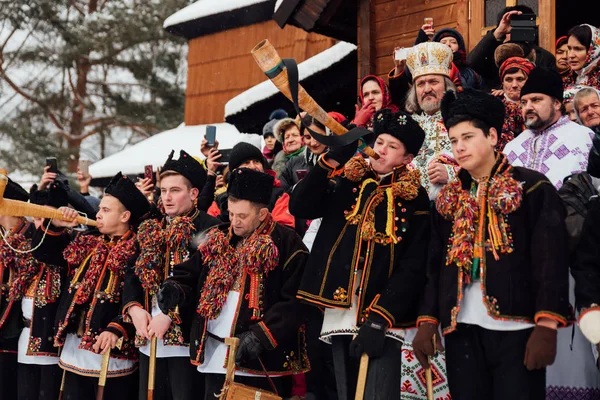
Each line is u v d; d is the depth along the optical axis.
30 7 25.36
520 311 3.66
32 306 5.82
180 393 4.87
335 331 4.29
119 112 24.94
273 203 6.13
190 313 4.88
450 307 3.79
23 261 5.91
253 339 4.44
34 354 5.70
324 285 4.21
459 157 3.89
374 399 4.08
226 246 4.73
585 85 6.39
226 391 4.31
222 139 15.88
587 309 3.72
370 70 8.53
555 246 3.64
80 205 6.09
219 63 17.45
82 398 5.39
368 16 8.55
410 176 4.27
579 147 4.93
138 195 5.52
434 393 4.88
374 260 4.19
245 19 16.69
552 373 4.45
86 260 5.55
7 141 24.39
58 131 25.14
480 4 7.76
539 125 5.02
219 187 6.70
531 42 6.41
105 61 25.11
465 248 3.77
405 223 4.21
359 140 4.17
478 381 3.79
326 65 10.72
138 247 5.26
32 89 25.47
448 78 5.41
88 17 25.25
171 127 25.02
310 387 5.48
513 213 3.77
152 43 25.47
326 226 4.36
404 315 4.12
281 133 7.32
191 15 17.58
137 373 5.45
